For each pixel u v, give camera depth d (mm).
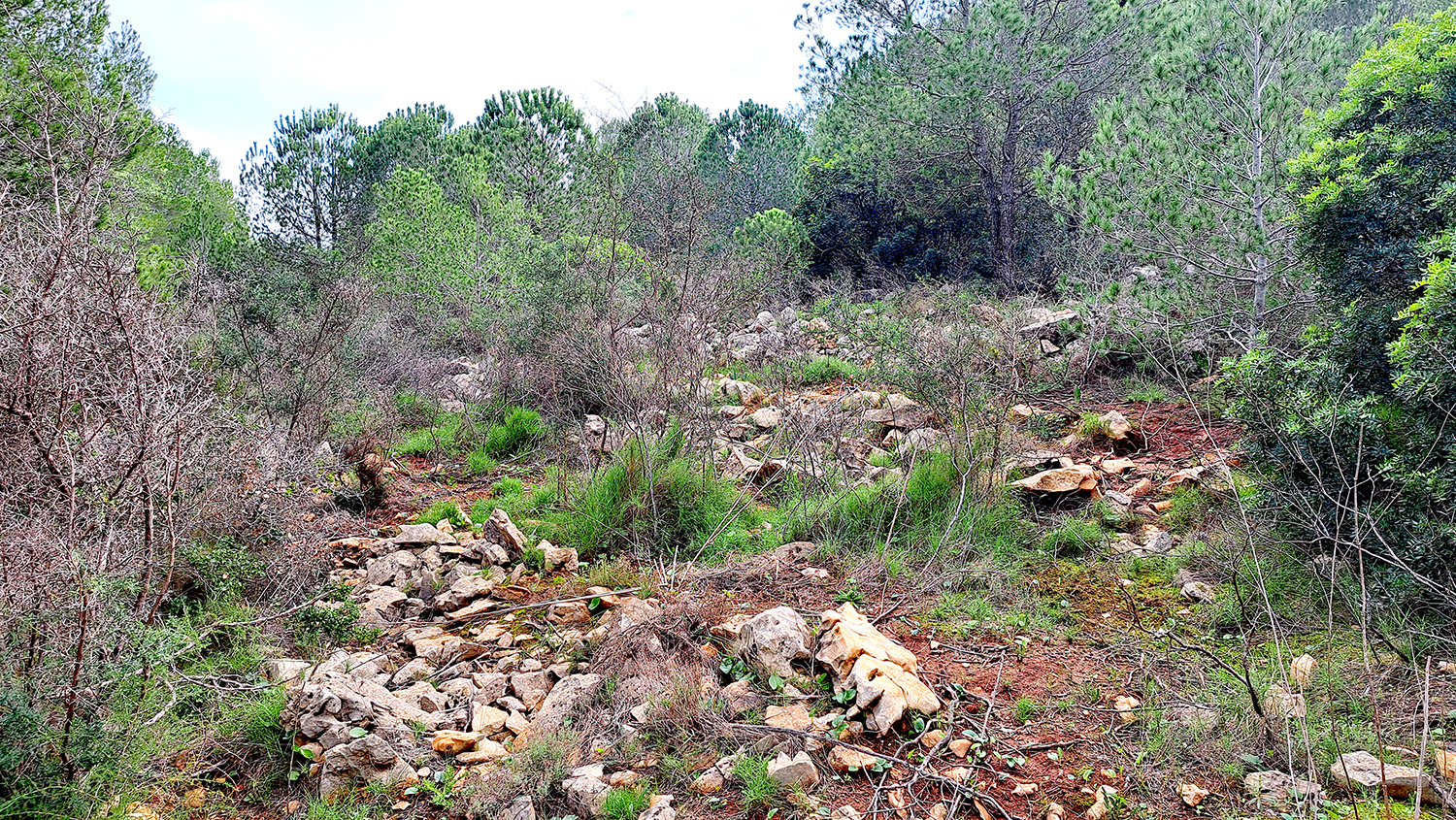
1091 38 16125
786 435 8094
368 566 6098
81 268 3668
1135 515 5984
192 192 19312
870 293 17281
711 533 6277
